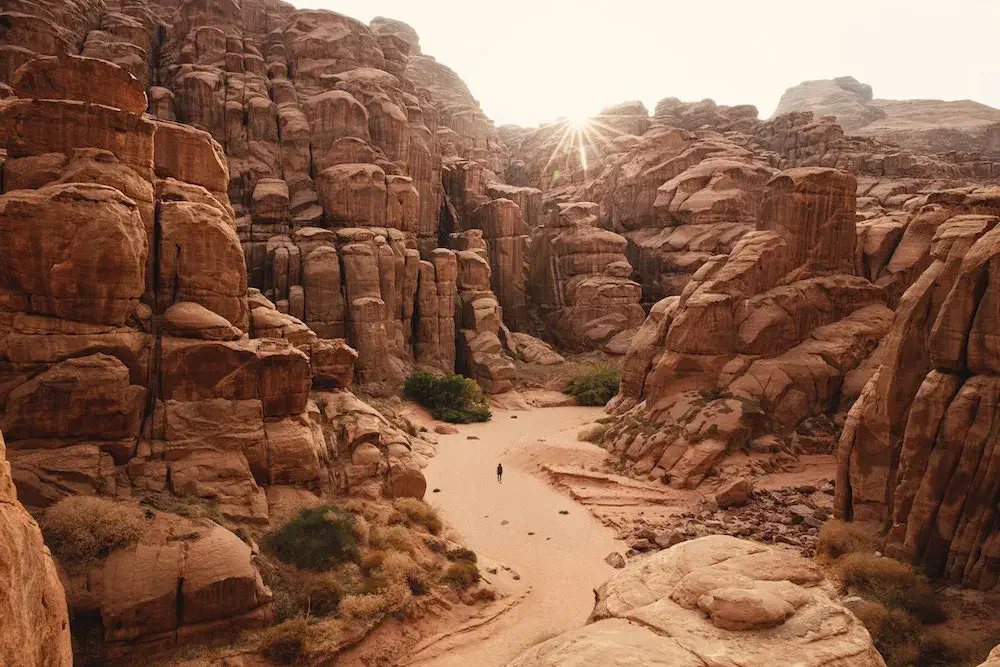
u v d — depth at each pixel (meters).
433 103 98.56
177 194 25.03
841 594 18.97
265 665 16.33
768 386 37.25
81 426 19.45
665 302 46.72
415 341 60.00
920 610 17.11
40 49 52.75
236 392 22.75
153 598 15.97
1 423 18.48
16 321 19.22
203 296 24.03
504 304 74.69
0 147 20.84
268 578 18.59
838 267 42.19
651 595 9.12
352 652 17.72
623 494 33.12
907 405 21.83
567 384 61.03
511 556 26.53
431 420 50.34
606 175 91.44
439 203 74.25
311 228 54.19
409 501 25.72
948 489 19.02
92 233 19.53
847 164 83.44
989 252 18.98
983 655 15.05
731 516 29.84
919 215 42.94
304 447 23.52
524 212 86.62
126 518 17.48
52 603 6.65
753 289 39.72
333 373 29.83
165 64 64.50
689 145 85.06
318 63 67.12
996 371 18.59
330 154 58.97
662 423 38.19
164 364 21.62
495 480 36.69
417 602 20.12
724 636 7.91
